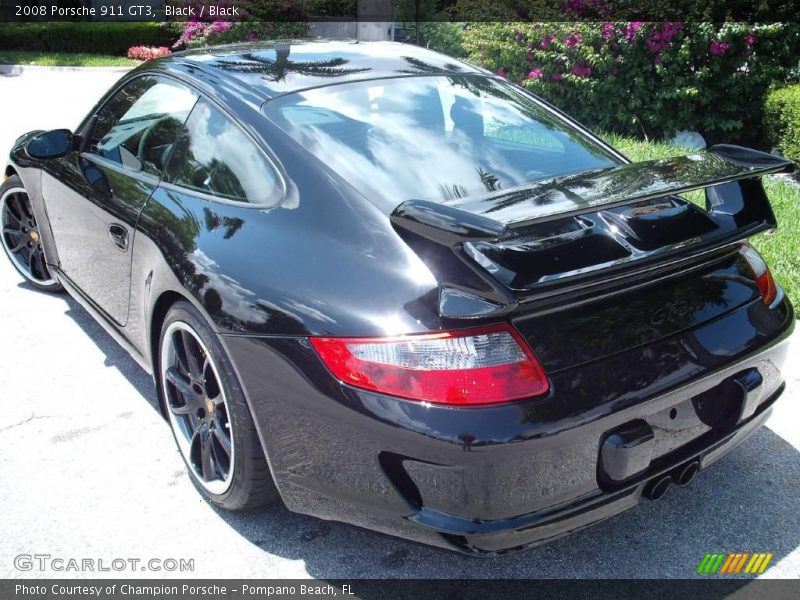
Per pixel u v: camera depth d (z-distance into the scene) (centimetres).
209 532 253
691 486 275
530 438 186
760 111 798
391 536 211
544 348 193
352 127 258
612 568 237
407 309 198
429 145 258
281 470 225
